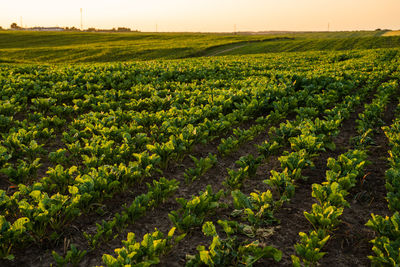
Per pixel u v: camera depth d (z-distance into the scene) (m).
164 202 5.15
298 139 6.55
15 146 6.38
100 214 4.72
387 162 6.69
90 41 75.31
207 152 7.46
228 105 9.81
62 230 4.30
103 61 44.19
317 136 7.01
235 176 5.51
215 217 4.74
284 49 57.09
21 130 6.78
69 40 75.81
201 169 5.98
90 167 5.57
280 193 5.30
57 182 5.05
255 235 4.22
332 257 3.90
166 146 6.16
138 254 3.36
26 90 11.91
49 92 11.70
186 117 8.18
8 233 3.59
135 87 12.80
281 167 6.12
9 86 11.62
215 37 88.31
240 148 7.71
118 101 11.46
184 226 4.16
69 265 3.69
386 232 3.85
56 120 8.15
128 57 47.31
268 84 12.55
